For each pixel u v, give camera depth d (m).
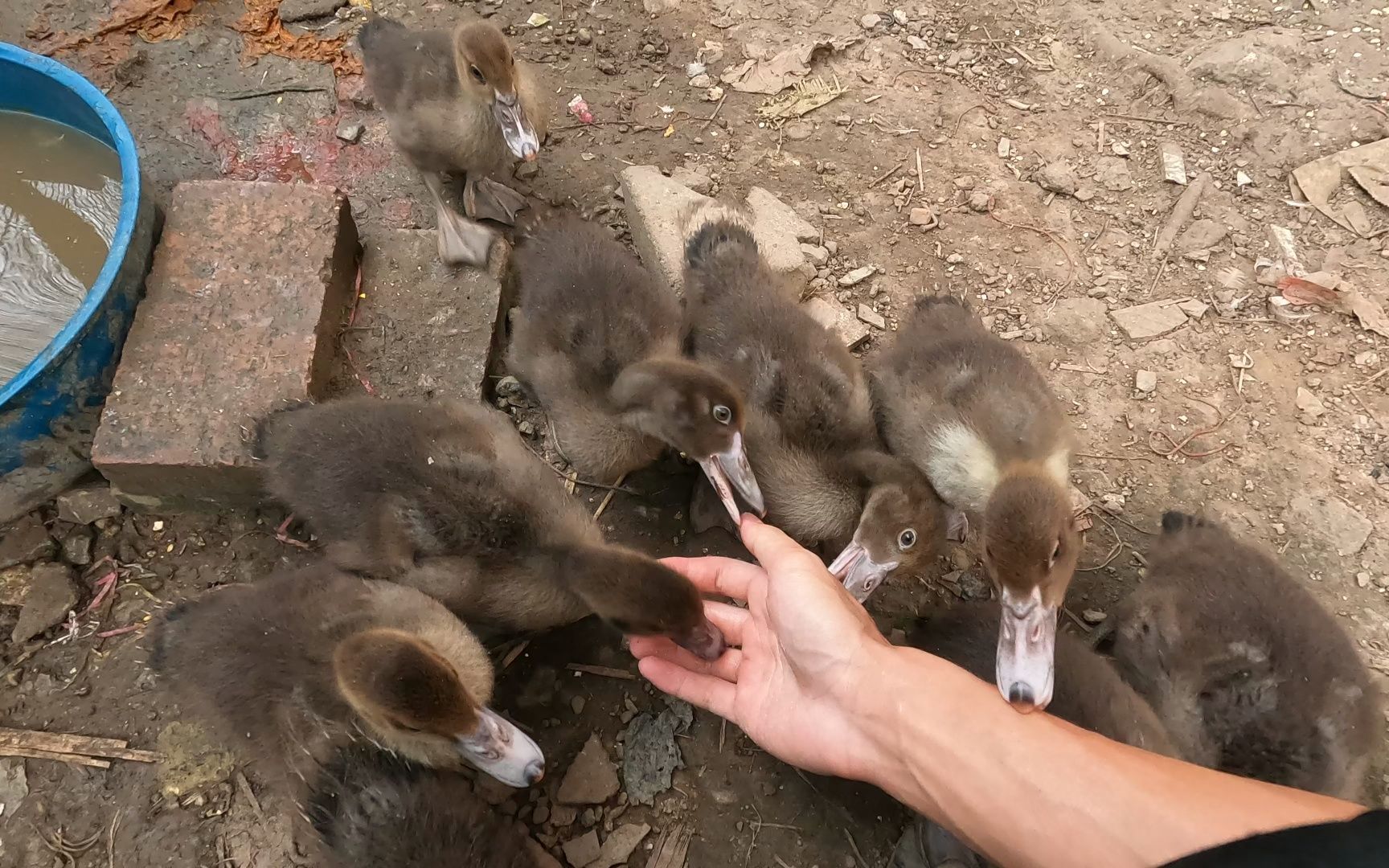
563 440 0.58
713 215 0.68
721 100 0.79
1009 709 0.37
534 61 0.80
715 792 0.51
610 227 0.72
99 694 0.51
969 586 0.58
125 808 0.48
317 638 0.44
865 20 0.84
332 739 0.43
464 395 0.60
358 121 0.75
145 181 0.59
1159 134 0.78
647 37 0.82
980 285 0.70
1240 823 0.29
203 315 0.57
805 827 0.50
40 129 0.68
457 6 0.82
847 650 0.41
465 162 0.66
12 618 0.53
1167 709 0.48
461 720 0.43
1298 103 0.77
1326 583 0.58
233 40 0.78
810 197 0.73
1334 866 0.21
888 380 0.59
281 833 0.48
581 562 0.48
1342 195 0.74
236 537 0.56
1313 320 0.68
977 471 0.53
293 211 0.60
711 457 0.54
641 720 0.53
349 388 0.59
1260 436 0.63
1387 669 0.54
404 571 0.49
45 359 0.51
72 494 0.55
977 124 0.78
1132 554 0.59
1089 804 0.33
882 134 0.77
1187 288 0.70
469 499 0.48
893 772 0.40
